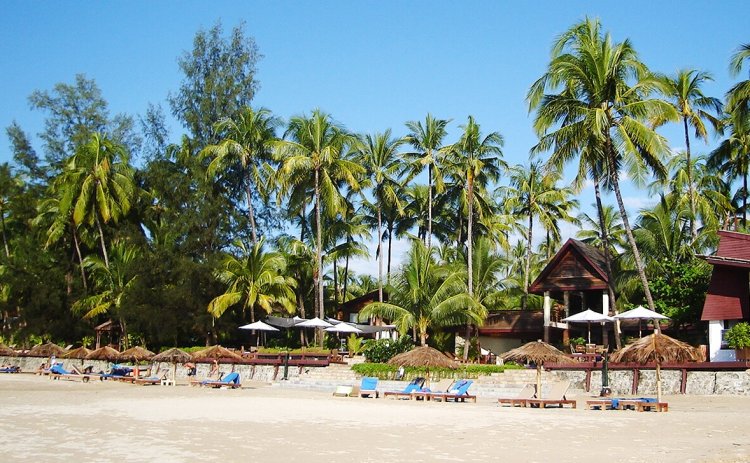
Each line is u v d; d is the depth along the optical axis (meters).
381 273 52.19
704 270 37.12
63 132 62.97
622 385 30.23
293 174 47.12
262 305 46.16
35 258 55.03
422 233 57.81
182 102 54.75
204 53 55.09
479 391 32.34
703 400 26.81
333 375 37.19
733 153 43.44
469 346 45.56
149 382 39.25
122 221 56.16
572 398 28.39
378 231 52.91
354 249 53.78
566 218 58.97
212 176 50.59
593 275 41.38
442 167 50.50
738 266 31.06
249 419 20.80
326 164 47.03
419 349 31.02
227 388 36.25
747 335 29.48
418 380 31.69
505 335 48.44
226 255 49.09
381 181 51.97
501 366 34.09
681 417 21.48
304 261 54.06
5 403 26.00
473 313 40.25
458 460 13.84
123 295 50.03
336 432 17.91
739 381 27.58
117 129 63.56
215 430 18.16
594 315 35.50
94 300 51.47
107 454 14.36
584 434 17.66
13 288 53.72
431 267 41.88
